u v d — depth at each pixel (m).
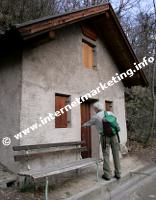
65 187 6.32
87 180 6.97
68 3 15.07
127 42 9.94
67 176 7.16
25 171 5.74
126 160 9.88
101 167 8.33
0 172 6.36
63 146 7.42
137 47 20.03
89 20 9.16
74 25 8.55
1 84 6.99
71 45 8.33
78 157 8.05
